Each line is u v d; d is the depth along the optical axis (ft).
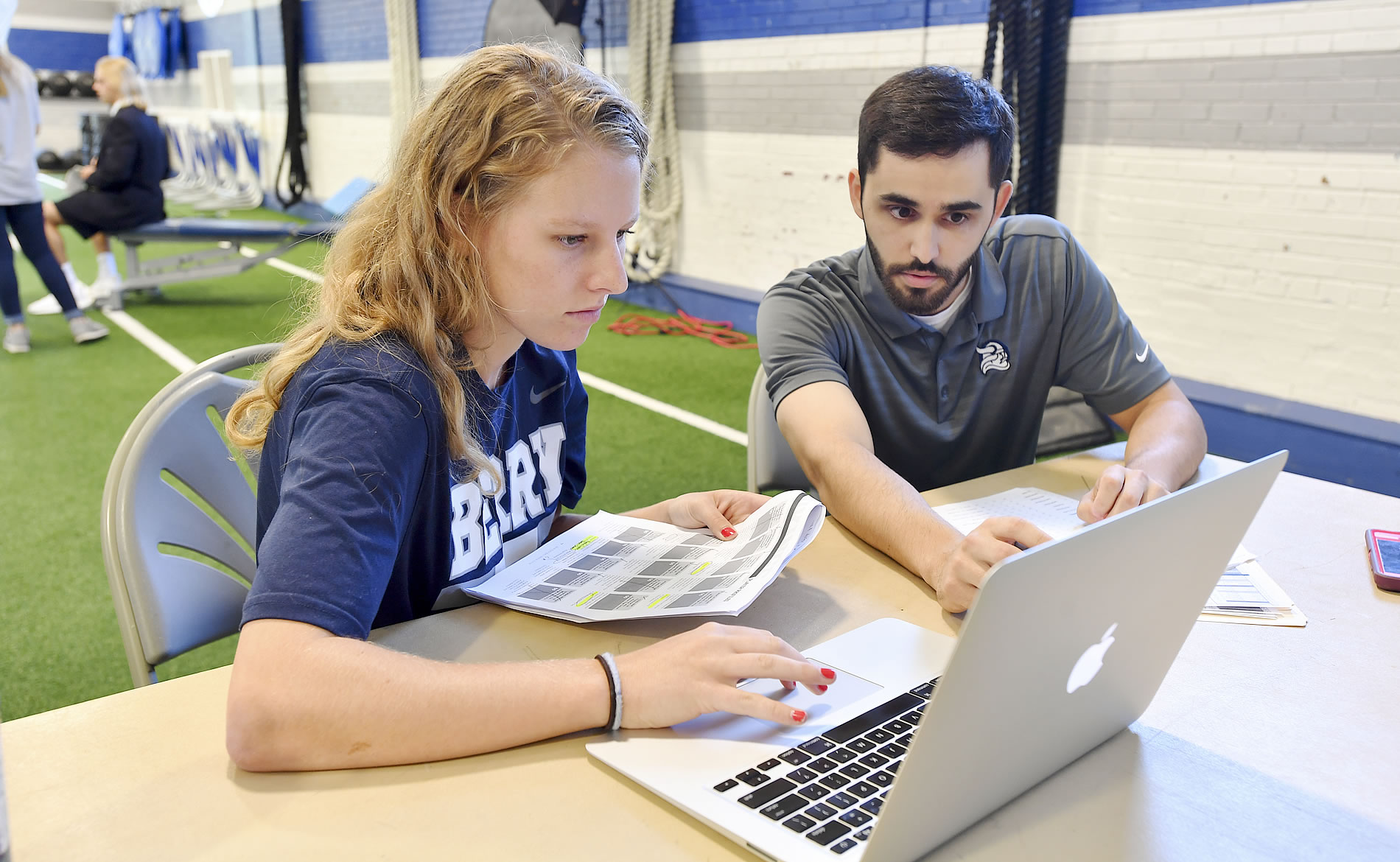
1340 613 3.06
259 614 2.25
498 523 3.39
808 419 4.08
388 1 22.26
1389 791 2.21
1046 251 4.74
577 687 2.30
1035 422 5.02
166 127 33.37
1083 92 11.34
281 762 2.15
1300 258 9.92
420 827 2.00
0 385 12.81
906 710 2.41
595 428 11.41
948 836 1.95
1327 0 9.24
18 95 13.71
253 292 19.39
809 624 2.92
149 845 1.95
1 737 2.29
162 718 2.40
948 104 3.84
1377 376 9.58
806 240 15.30
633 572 3.20
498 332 2.97
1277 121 9.81
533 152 2.61
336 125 27.22
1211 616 3.01
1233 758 2.31
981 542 2.92
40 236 14.42
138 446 3.35
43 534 8.42
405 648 2.75
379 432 2.55
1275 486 4.14
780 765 2.17
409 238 2.82
